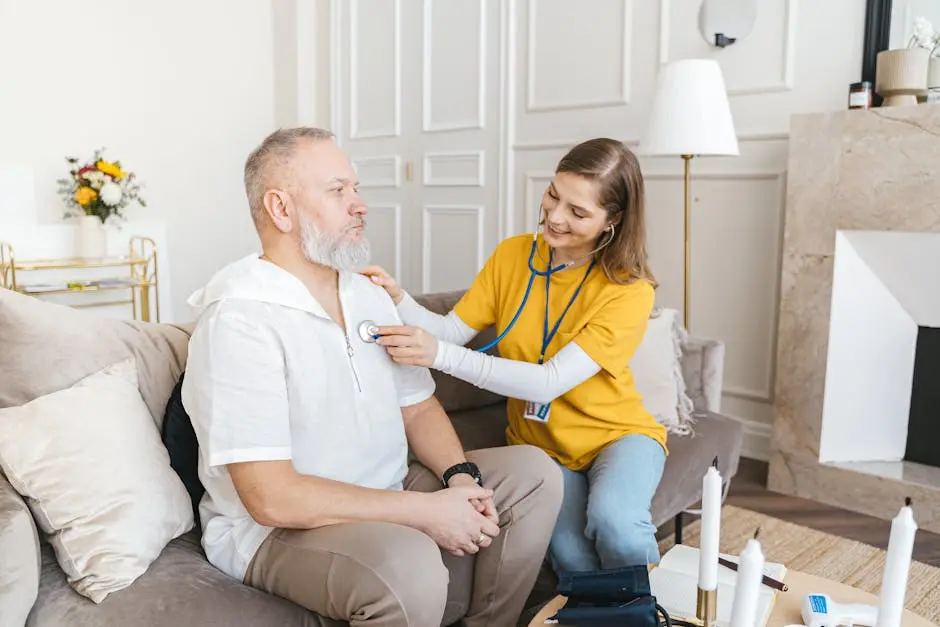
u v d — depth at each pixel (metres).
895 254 2.53
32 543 1.11
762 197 3.05
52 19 4.35
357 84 4.94
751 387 3.17
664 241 3.39
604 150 1.61
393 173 4.75
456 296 2.17
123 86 4.65
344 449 1.34
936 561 2.21
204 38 4.96
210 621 1.12
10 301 1.34
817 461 2.68
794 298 2.70
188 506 1.34
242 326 1.24
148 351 1.49
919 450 2.74
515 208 4.03
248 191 1.38
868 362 2.69
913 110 2.35
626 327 1.64
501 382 1.55
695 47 3.18
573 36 3.63
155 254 4.44
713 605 0.99
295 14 5.11
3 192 4.09
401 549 1.17
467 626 1.47
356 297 1.47
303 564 1.20
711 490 0.97
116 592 1.15
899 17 2.63
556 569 1.62
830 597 1.15
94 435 1.24
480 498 1.38
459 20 4.20
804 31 2.87
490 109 4.09
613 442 1.71
